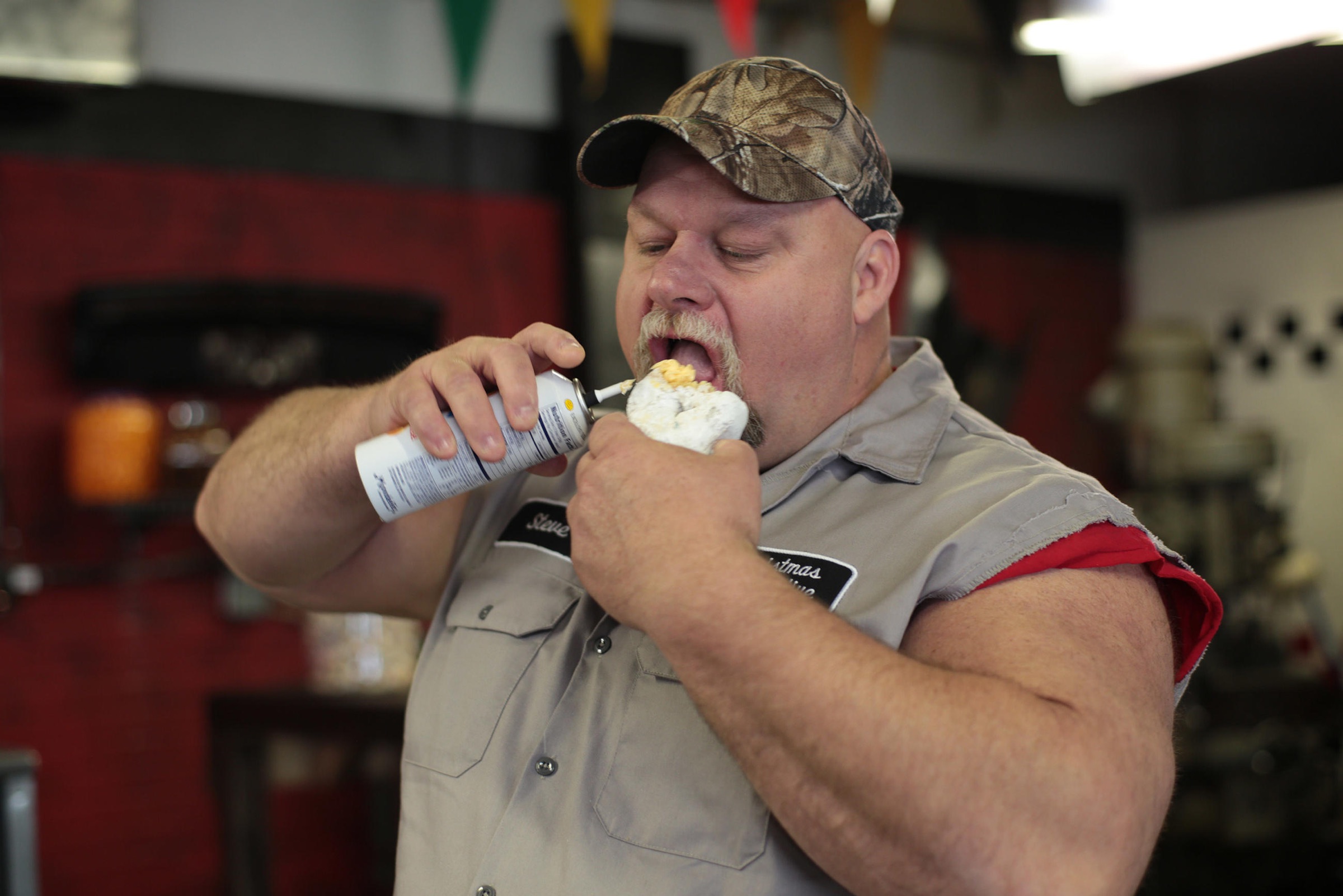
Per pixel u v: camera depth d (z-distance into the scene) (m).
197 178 3.90
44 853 3.60
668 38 4.66
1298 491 5.43
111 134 3.75
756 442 1.28
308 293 3.90
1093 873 0.90
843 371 1.28
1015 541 1.08
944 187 5.46
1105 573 1.09
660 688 1.17
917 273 5.00
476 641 1.34
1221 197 6.33
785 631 0.92
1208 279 5.80
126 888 3.72
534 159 4.53
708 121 1.22
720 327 1.23
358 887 4.09
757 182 1.18
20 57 3.40
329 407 1.41
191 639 3.88
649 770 1.14
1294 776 4.12
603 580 0.98
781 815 0.95
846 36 4.11
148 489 3.55
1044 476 1.14
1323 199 5.38
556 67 4.58
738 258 1.24
